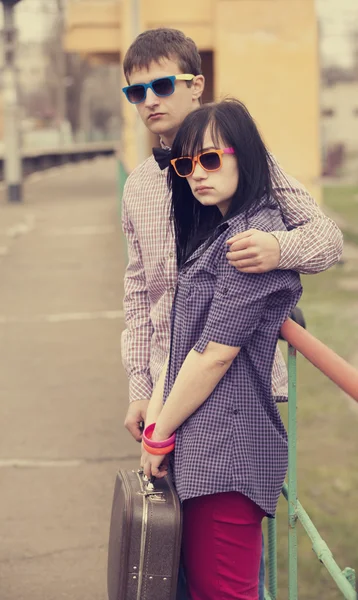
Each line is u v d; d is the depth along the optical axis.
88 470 5.14
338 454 6.12
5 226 18.39
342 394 7.57
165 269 2.57
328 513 5.11
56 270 12.78
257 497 2.20
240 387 2.20
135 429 2.68
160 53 2.65
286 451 2.27
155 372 2.63
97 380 7.15
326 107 63.25
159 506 2.20
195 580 2.30
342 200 34.53
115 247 14.88
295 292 2.18
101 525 4.40
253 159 2.23
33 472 5.12
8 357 8.01
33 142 56.78
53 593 3.73
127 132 19.91
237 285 2.11
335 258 2.24
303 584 4.27
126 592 2.21
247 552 2.25
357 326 10.36
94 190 29.38
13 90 23.75
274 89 18.33
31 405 6.48
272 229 2.20
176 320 2.31
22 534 4.31
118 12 20.20
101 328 9.11
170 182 2.51
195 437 2.20
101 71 85.81
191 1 18.64
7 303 10.59
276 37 18.20
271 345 2.20
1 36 23.72
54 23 59.41
